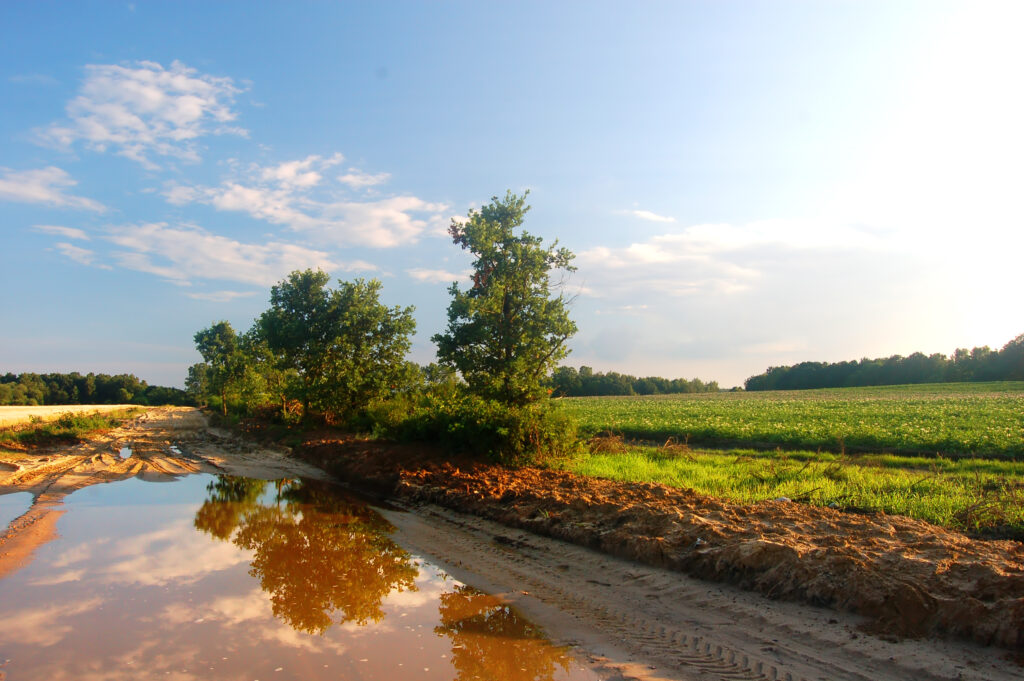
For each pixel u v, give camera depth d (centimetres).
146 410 7706
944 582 606
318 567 898
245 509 1342
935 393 6431
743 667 551
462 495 1291
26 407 6906
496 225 1895
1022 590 566
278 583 823
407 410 2231
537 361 1881
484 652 603
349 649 609
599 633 645
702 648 596
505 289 1859
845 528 830
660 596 737
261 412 3466
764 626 632
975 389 6969
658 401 6988
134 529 1141
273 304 3219
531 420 1595
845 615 624
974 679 500
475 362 1917
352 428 2666
